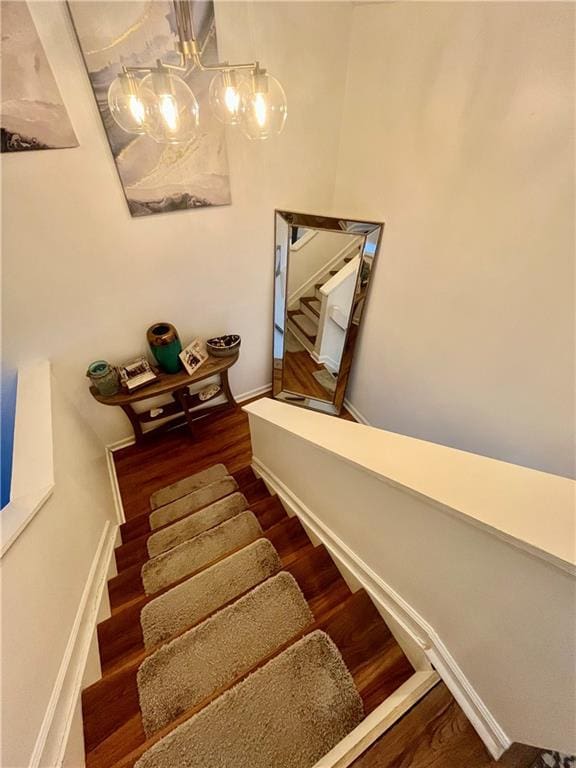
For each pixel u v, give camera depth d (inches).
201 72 63.1
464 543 32.1
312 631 49.7
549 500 31.4
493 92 49.5
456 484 34.9
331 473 53.4
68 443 69.9
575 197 43.2
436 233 67.1
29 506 45.5
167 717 45.6
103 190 66.7
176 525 81.0
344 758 37.0
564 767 34.9
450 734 38.0
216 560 66.2
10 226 62.4
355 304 95.0
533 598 26.9
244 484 95.7
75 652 48.1
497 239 55.1
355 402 117.3
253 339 111.9
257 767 39.5
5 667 33.6
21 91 53.0
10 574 38.1
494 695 34.7
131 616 58.4
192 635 52.7
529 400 55.7
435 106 59.3
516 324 55.2
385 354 94.0
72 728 41.8
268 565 65.2
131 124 43.9
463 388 70.0
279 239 91.7
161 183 71.1
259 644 52.1
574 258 44.8
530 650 28.6
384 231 81.1
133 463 104.3
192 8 57.8
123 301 81.4
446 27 53.0
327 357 110.7
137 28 55.1
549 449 53.9
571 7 38.4
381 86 69.6
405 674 45.8
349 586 57.9
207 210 79.9
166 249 79.9
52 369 80.0
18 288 68.5
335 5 67.7
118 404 85.8
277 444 73.7
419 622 42.8
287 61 70.6
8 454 78.8
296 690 44.6
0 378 74.2
